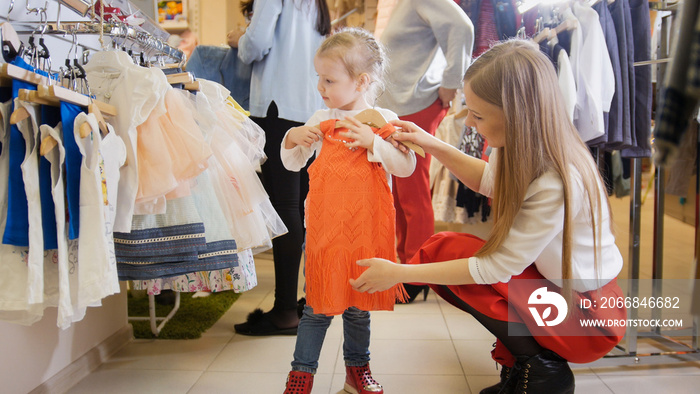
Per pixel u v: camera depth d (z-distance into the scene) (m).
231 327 2.12
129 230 1.24
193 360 1.78
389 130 1.35
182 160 1.35
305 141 1.40
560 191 1.17
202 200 1.49
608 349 1.30
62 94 1.05
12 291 1.07
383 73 1.49
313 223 1.36
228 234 1.52
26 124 1.05
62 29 1.39
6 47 1.14
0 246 1.07
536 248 1.18
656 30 2.22
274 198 2.00
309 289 1.36
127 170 1.25
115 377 1.64
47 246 1.07
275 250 2.01
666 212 2.53
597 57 1.89
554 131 1.19
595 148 2.14
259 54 1.95
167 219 1.39
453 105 3.12
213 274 1.74
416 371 1.68
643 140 2.00
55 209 1.04
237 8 4.11
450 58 2.17
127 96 1.27
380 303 1.33
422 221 2.44
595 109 1.87
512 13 2.44
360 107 1.46
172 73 1.67
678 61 0.52
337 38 1.37
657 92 1.98
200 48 2.26
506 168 1.21
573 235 1.28
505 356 1.44
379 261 1.23
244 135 1.73
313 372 1.44
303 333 1.44
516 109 1.18
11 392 1.33
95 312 1.75
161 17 4.08
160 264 1.39
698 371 1.68
